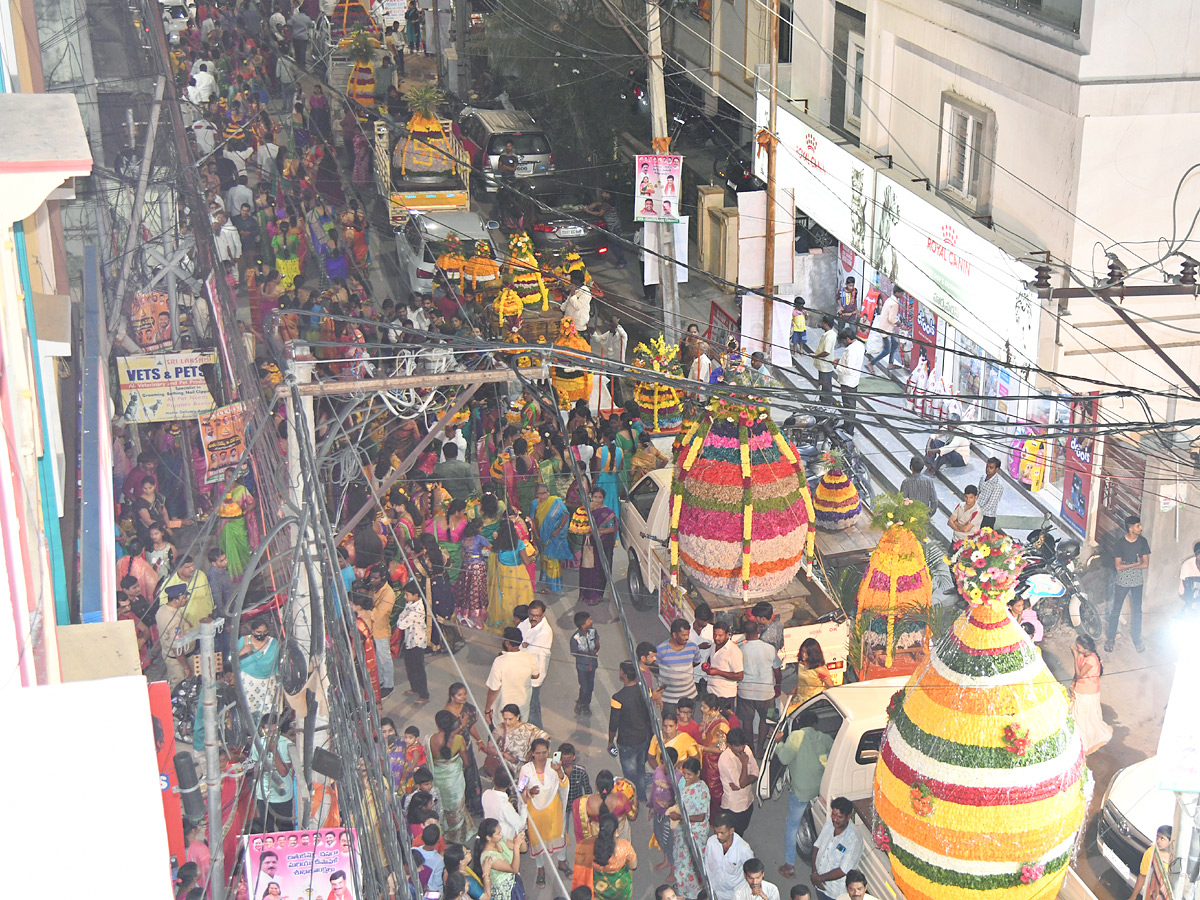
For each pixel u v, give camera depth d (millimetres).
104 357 14086
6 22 11875
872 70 22000
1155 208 17203
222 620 11930
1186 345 17062
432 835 9875
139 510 13867
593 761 13273
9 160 4414
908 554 13609
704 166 29234
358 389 10000
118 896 3973
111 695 3994
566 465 16484
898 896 11086
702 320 24766
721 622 13398
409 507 14797
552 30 29219
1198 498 14992
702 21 31016
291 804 9734
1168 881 10039
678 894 11031
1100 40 16281
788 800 13070
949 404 19906
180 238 19234
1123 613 15773
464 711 11695
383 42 36562
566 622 15484
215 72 30656
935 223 19562
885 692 12133
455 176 25453
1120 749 13555
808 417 19234
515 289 21828
